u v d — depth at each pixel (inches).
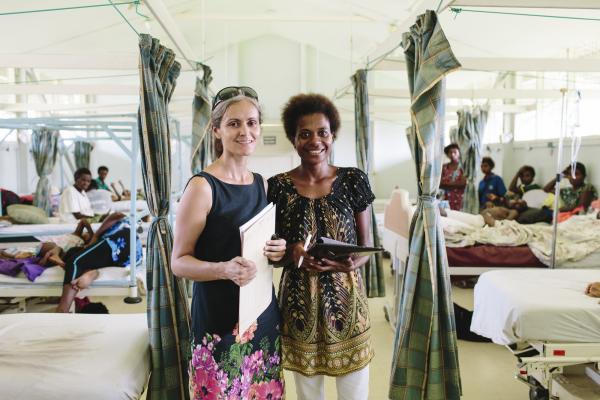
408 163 396.2
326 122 69.6
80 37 250.7
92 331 94.2
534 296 106.0
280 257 62.4
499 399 110.9
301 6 313.9
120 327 97.4
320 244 62.3
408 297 100.3
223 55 393.7
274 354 66.9
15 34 226.2
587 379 98.0
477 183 279.7
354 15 287.9
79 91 220.2
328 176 71.9
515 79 294.8
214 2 308.2
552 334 99.3
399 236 149.5
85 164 364.8
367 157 195.2
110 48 280.2
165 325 95.8
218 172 62.9
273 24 366.0
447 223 188.9
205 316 61.7
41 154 298.4
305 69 395.5
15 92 215.9
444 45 91.0
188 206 59.2
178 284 100.0
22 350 84.1
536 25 211.3
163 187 104.4
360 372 69.4
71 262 153.6
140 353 89.7
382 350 139.9
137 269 167.3
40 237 181.9
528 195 247.6
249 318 58.1
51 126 233.3
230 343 61.6
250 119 61.8
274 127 390.0
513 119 311.0
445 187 253.4
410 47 107.3
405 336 100.0
